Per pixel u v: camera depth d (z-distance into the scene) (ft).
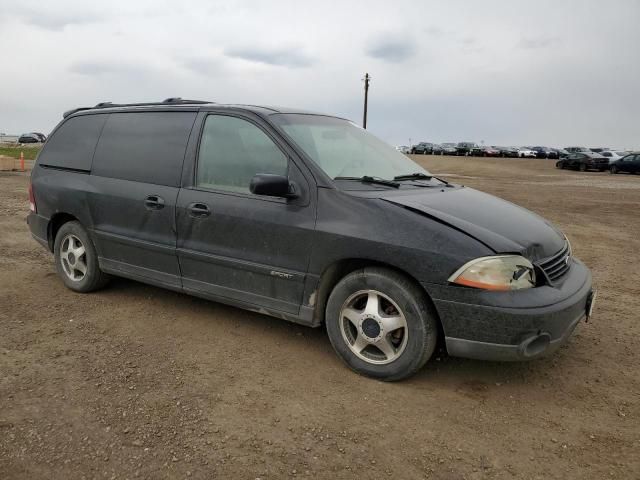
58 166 17.56
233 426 9.85
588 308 12.08
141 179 15.10
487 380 11.91
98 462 8.71
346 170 12.85
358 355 11.89
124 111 16.34
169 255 14.47
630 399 11.28
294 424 9.98
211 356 12.79
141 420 9.94
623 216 40.16
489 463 9.02
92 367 12.02
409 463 8.96
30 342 13.29
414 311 11.00
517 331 10.25
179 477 8.41
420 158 171.83
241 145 13.46
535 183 75.41
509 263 10.45
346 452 9.19
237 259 13.12
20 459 8.72
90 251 16.58
